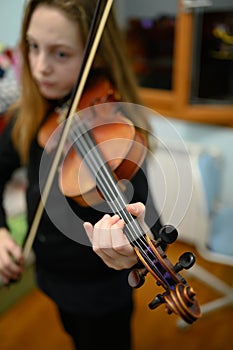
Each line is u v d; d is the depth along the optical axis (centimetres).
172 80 207
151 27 208
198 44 196
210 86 205
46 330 167
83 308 92
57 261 90
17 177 194
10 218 166
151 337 162
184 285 53
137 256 54
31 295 188
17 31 174
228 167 213
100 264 87
